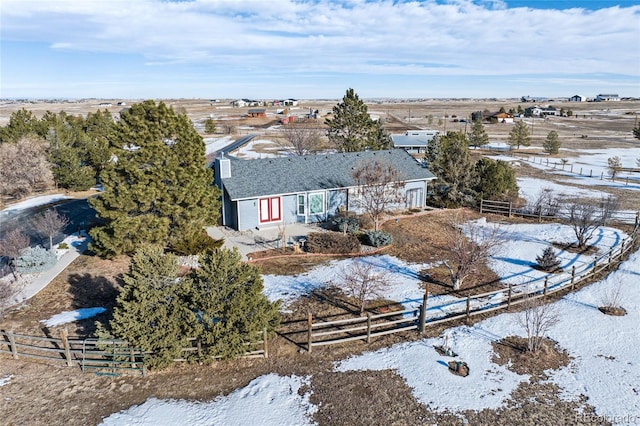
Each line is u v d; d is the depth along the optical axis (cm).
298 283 1950
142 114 2164
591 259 2209
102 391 1254
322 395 1216
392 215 3045
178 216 2230
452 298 1795
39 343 1491
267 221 2814
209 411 1160
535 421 1109
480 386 1248
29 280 1998
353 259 2239
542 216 2986
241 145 6956
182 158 2238
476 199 3253
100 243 2166
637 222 2691
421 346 1456
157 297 1337
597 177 4578
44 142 3984
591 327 1557
